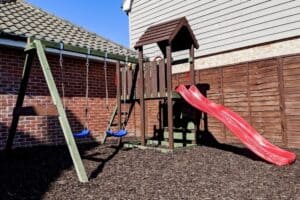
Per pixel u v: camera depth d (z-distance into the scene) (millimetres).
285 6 8297
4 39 7785
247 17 9125
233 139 9156
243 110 9031
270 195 4141
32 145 8578
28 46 6234
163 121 10414
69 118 9492
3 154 7270
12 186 4680
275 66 8367
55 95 5422
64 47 6746
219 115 7195
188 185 4621
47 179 5039
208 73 9969
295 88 7957
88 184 4734
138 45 7957
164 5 11648
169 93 7406
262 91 8617
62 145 8969
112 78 10953
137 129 11883
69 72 9602
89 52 7289
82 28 11836
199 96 7855
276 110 8305
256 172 5344
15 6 10523
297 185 4578
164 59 7621
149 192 4324
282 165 5824
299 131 7867
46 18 10914
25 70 6672
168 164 5969
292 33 8133
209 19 10117
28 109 6234
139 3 12680
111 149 7930
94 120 10242
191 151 7281
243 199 3998
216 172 5352
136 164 6016
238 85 9172
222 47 9719
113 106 10883
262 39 8750
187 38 8023
